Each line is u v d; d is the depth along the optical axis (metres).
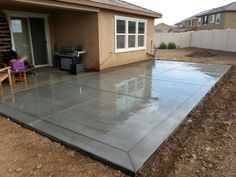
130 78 7.38
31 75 7.80
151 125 3.70
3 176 2.52
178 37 23.95
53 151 3.04
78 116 4.12
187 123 3.97
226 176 2.50
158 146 3.03
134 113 4.25
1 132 3.62
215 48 19.50
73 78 7.41
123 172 2.57
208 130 3.68
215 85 6.64
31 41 8.88
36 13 8.76
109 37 8.93
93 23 8.28
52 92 5.72
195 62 11.52
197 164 2.73
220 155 2.92
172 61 11.83
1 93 5.61
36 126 3.69
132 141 3.16
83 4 7.19
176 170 2.61
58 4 6.64
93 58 8.67
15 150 3.07
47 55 9.62
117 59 9.70
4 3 6.47
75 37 8.96
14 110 4.43
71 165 2.71
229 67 9.72
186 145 3.19
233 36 17.22
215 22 31.25
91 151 2.89
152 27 12.27
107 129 3.56
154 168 2.65
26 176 2.52
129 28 10.22
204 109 4.74
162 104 4.75
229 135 3.49
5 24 7.82
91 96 5.36
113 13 8.90
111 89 5.99
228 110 4.67
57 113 4.27
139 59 11.48
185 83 6.65
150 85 6.41
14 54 7.39
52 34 9.60
